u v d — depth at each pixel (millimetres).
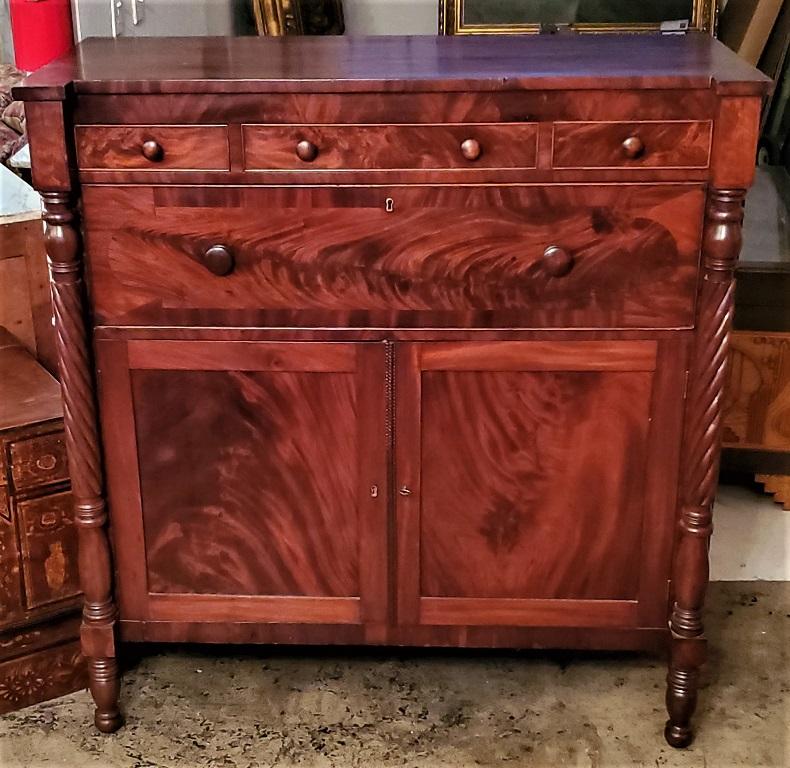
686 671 1645
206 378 1579
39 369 1870
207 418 1601
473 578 1669
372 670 1870
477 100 1427
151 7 2406
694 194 1463
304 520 1648
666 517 1621
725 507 2348
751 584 2080
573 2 2336
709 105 1420
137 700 1800
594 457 1600
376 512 1637
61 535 1737
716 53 1626
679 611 1629
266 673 1864
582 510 1627
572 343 1540
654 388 1561
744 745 1688
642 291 1512
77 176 1480
